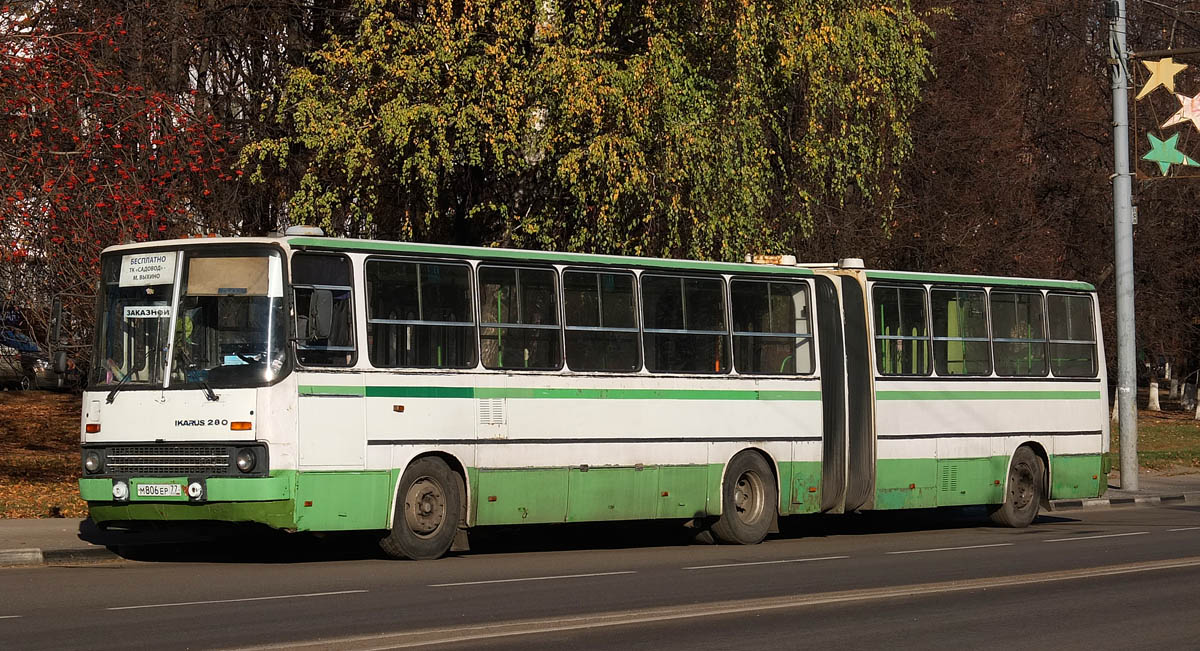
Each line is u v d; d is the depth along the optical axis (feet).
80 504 67.87
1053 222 142.72
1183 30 151.64
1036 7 144.46
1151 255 149.59
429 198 76.48
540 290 55.77
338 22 94.07
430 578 46.32
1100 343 77.41
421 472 52.24
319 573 47.60
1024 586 45.16
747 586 44.68
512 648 32.24
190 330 49.65
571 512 55.93
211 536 58.23
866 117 89.15
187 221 72.74
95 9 78.48
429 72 74.23
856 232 111.45
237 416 48.26
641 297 58.80
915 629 36.14
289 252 49.39
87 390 50.80
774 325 63.31
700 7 79.05
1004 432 71.87
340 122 74.84
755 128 81.66
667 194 78.84
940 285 69.72
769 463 62.90
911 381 67.87
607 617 36.99
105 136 67.56
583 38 76.48
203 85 93.76
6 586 43.37
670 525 72.43
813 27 83.05
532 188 83.20
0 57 64.75
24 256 64.64
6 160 64.28
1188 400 218.18
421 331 52.26
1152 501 91.04
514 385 54.54
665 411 58.95
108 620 35.88
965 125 124.06
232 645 31.86
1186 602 41.70
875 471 65.92
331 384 49.67
